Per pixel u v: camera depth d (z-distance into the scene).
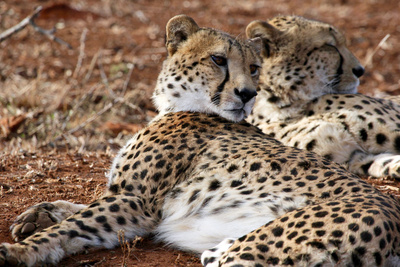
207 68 8.09
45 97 14.97
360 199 6.01
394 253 5.57
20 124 12.75
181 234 6.93
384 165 9.46
